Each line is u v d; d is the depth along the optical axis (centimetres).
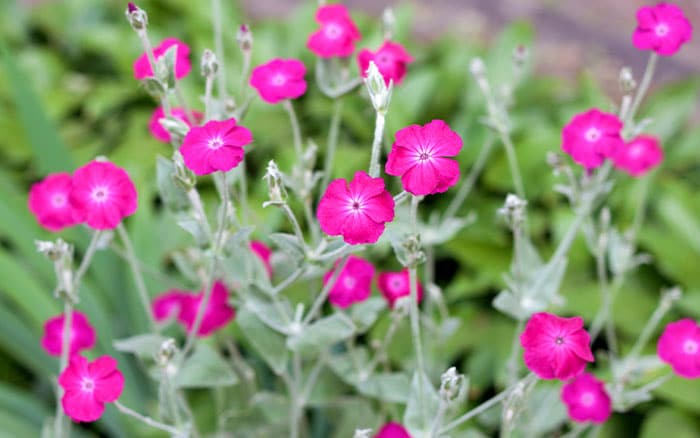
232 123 67
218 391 84
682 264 101
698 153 125
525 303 79
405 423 72
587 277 103
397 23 137
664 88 130
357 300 76
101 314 92
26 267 102
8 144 123
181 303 83
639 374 81
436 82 128
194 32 142
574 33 191
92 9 159
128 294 96
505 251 104
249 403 86
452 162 64
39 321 91
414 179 64
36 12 160
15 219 96
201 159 66
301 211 100
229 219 73
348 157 111
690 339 73
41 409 91
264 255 81
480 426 90
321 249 71
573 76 175
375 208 65
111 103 134
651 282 105
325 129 125
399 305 76
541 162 114
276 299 74
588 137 74
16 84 96
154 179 118
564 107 128
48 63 147
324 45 76
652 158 86
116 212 69
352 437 84
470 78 127
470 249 104
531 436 84
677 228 106
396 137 64
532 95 133
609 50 185
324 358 79
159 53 75
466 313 100
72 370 68
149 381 94
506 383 89
